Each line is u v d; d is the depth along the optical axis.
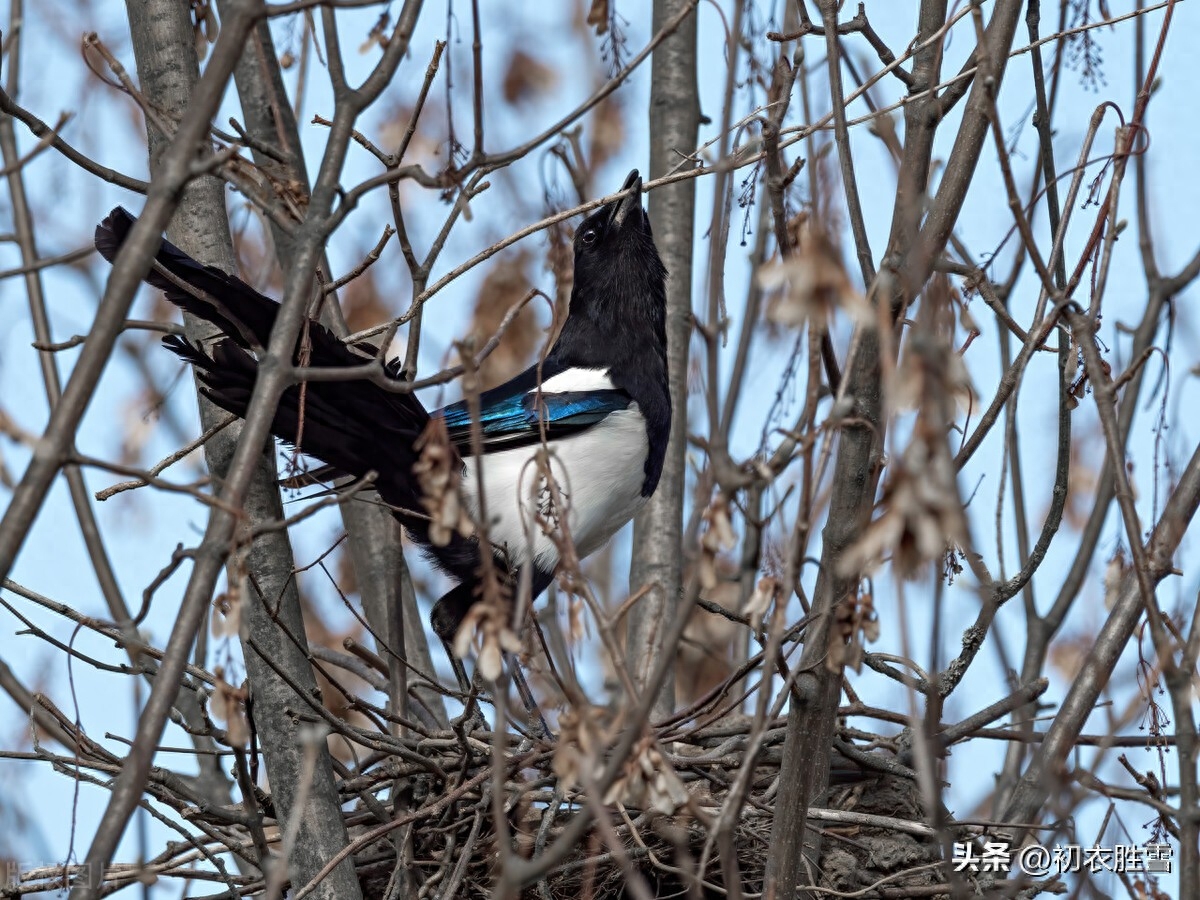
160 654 8.98
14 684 10.26
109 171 8.70
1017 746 11.52
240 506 6.43
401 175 7.16
